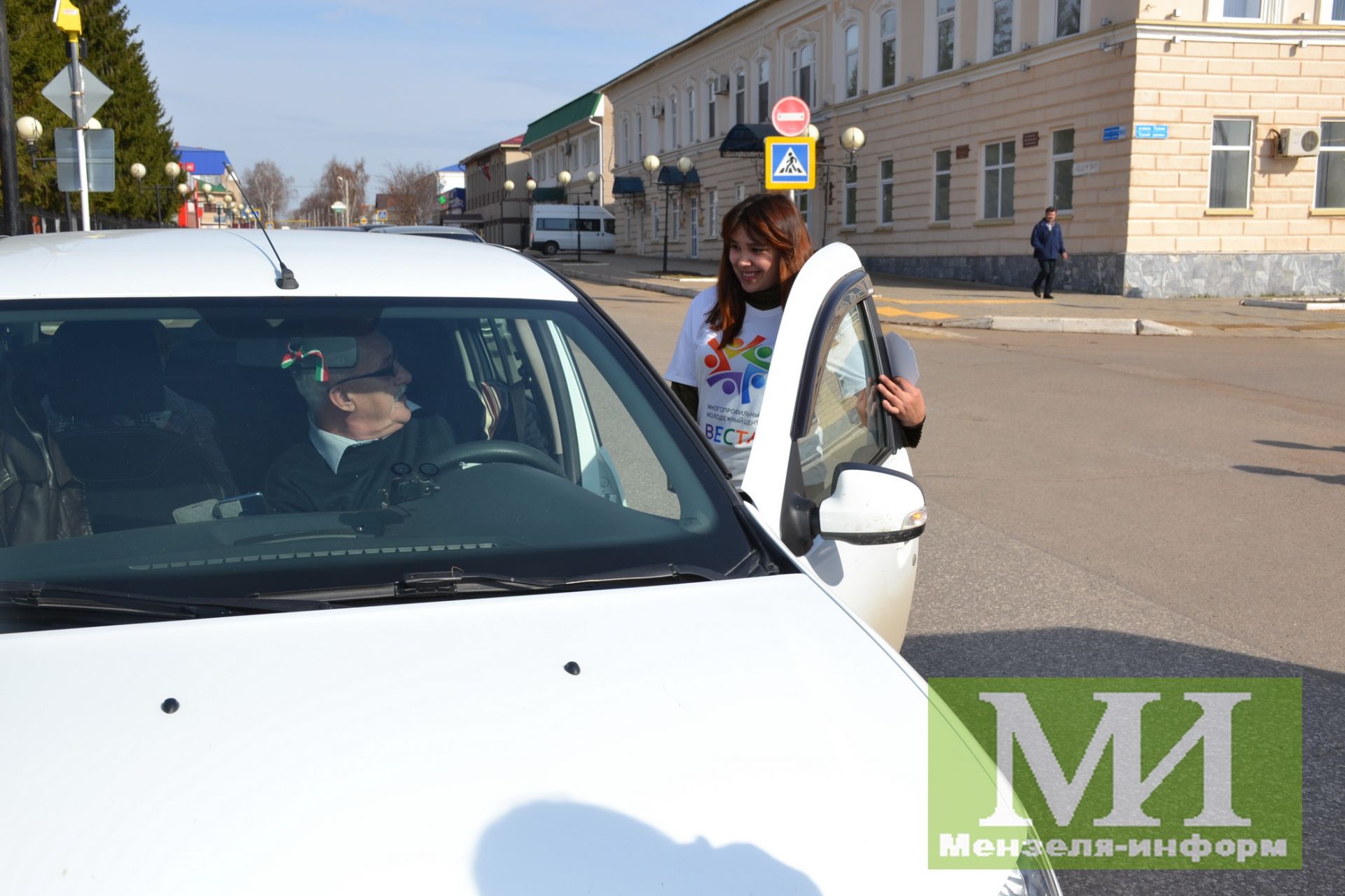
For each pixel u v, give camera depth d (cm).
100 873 149
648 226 5219
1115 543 661
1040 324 1875
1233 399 1184
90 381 241
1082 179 2402
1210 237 2323
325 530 227
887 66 3100
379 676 184
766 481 266
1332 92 2316
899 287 2653
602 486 250
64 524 225
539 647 193
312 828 156
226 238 294
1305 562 626
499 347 275
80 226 1580
